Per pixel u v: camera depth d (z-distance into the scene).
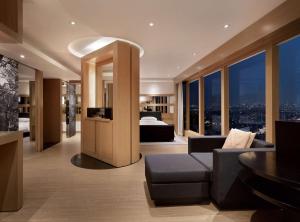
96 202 2.34
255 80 4.08
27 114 7.34
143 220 1.97
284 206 1.45
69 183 2.92
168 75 8.25
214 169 2.18
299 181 1.28
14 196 2.16
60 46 4.28
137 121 4.14
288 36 2.95
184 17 2.99
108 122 3.92
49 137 6.53
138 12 2.83
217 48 4.52
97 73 5.00
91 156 4.50
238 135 2.76
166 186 2.19
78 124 8.77
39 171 3.46
